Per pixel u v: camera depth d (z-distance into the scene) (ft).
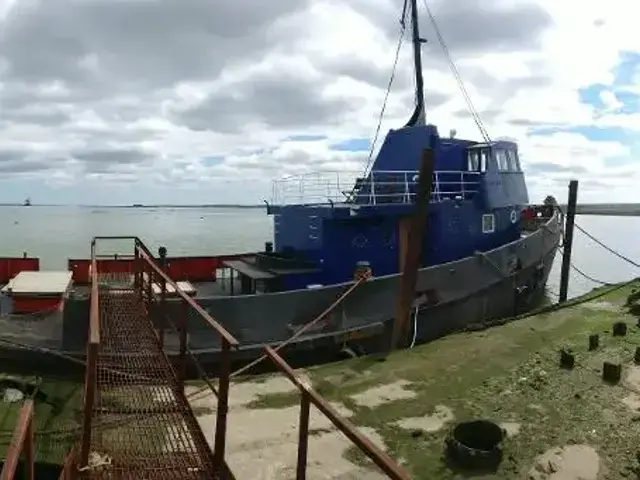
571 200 58.90
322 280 41.06
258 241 204.23
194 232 278.67
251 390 31.50
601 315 47.21
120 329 31.60
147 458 18.28
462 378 33.37
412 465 24.00
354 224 41.68
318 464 23.79
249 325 34.42
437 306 41.22
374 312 38.17
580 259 131.13
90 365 15.47
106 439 19.58
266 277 38.68
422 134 46.96
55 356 31.81
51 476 24.39
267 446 25.11
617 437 25.64
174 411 22.02
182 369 23.25
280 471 23.16
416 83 51.57
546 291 72.74
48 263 119.14
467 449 23.57
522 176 55.83
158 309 33.12
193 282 49.32
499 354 37.35
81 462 15.65
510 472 23.26
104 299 37.19
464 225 45.83
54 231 270.05
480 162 48.55
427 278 40.60
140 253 36.78
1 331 32.37
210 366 33.55
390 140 49.21
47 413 28.45
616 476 22.71
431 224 44.32
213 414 28.32
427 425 27.58
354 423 27.94
